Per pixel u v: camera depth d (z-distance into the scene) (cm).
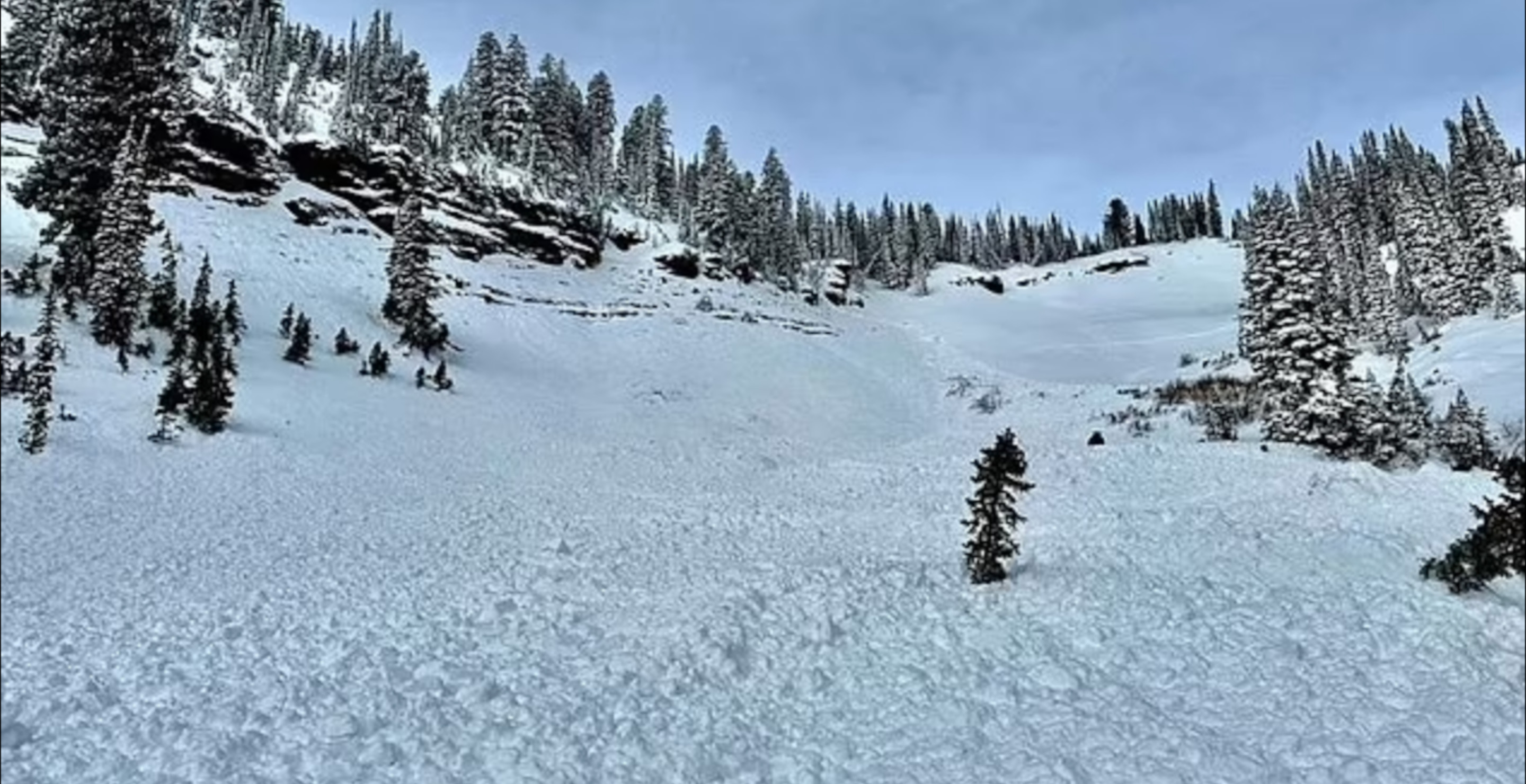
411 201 4891
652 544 2123
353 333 4572
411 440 3397
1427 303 8169
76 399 2959
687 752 1070
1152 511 2314
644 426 4391
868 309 10594
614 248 8800
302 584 1748
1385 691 1201
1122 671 1308
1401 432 3400
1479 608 1484
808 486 3281
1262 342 3569
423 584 1767
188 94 5956
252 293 4544
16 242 4025
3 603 1574
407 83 8112
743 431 4625
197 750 1015
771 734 1148
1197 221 17325
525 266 7269
